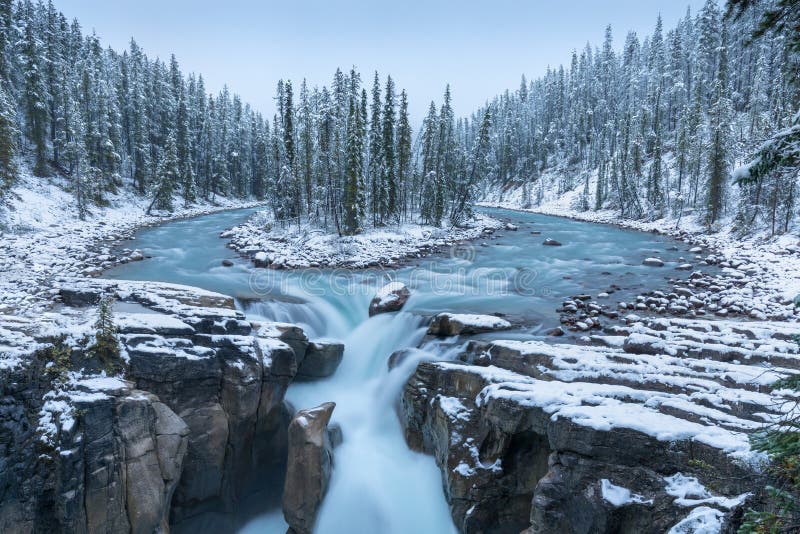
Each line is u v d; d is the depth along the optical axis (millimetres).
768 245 33531
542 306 20250
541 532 8000
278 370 12539
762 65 71625
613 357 11531
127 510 9117
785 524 4223
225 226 51469
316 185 52812
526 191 107812
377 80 53031
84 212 45781
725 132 47219
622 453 7660
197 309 13906
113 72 74375
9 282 19125
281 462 12984
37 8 68375
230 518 11789
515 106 144250
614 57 124375
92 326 10375
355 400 14766
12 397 8398
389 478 12023
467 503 9859
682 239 44844
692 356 11961
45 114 51375
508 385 10039
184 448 10352
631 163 70938
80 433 8719
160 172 59875
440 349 15297
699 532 5918
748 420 7902
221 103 96312
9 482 8008
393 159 52656
